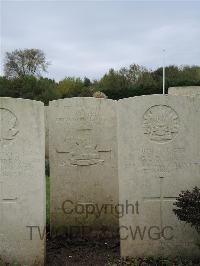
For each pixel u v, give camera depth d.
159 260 1.19
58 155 1.58
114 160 1.59
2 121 1.20
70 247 1.44
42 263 1.22
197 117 1.23
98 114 1.59
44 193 1.23
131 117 1.22
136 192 1.23
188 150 1.23
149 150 1.22
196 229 1.13
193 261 1.20
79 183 1.59
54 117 1.58
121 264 1.19
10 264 1.18
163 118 1.23
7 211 1.21
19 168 1.20
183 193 1.17
